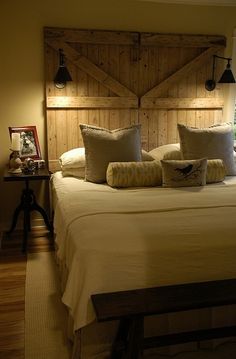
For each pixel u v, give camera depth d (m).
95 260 1.80
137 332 1.61
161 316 1.94
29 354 2.03
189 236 1.95
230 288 1.72
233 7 4.00
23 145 3.67
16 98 3.69
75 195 2.81
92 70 3.76
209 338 1.79
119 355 1.81
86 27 3.70
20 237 3.71
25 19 3.56
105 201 2.60
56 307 2.48
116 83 3.84
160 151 3.76
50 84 3.68
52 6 3.59
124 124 3.94
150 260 1.83
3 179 3.58
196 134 3.54
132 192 2.92
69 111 3.79
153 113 4.00
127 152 3.39
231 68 4.12
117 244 1.88
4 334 2.20
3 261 3.16
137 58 3.84
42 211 3.66
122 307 1.58
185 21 3.92
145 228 2.04
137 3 3.77
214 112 4.17
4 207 3.86
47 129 3.76
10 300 2.56
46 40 3.59
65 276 2.32
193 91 4.05
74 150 3.68
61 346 2.09
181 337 1.77
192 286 1.75
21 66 3.63
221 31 4.03
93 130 3.40
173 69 3.97
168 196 2.74
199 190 2.99
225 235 1.98
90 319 1.75
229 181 3.41
